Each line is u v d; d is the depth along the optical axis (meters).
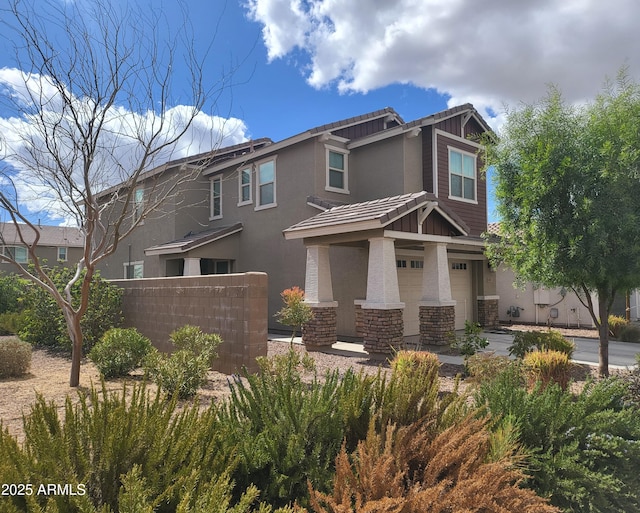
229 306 9.25
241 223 18.44
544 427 4.00
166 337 11.24
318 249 12.67
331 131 16.19
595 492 3.47
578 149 7.34
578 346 13.62
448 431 3.24
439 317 12.00
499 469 2.90
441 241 12.28
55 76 6.96
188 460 2.75
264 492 2.92
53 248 33.62
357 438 3.42
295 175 16.30
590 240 7.09
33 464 2.32
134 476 2.16
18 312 16.66
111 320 12.40
